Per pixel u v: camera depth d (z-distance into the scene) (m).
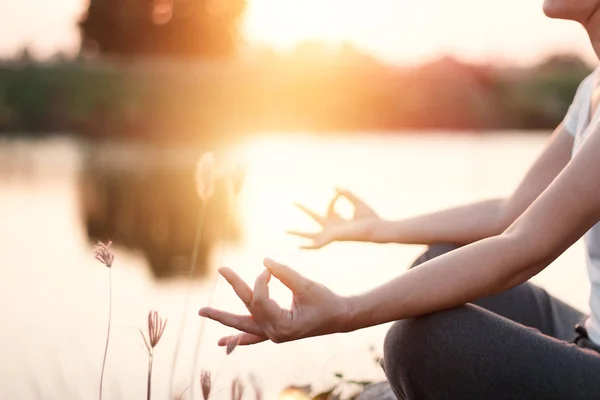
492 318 1.53
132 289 4.25
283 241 5.47
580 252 4.90
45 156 14.05
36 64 20.67
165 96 20.23
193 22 24.81
